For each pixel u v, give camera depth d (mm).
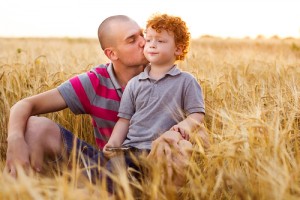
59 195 1754
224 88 3842
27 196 1704
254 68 5777
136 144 2727
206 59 7168
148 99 2811
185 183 2223
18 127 2719
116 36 2969
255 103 3254
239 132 2260
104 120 3047
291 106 3018
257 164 2072
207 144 2424
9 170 2613
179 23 2840
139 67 3115
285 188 1821
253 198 1955
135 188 2271
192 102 2781
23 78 4551
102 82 3064
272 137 2154
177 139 2414
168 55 2814
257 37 20438
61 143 2854
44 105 2961
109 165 2443
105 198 1926
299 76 4578
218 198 2225
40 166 2703
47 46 12680
